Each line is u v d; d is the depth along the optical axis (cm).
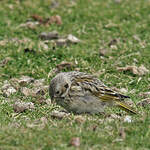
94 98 1222
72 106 1218
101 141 991
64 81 1212
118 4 2431
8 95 1414
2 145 978
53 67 1658
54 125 1091
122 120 1152
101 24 2133
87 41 1928
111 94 1232
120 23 2156
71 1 2438
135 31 2061
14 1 2384
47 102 1356
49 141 982
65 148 957
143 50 1800
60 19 2145
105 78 1577
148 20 2220
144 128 1069
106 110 1274
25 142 982
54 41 1880
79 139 987
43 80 1560
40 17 2183
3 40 1875
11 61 1692
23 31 2020
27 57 1725
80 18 2206
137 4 2433
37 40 1927
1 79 1585
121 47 1828
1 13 2233
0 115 1200
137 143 997
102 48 1828
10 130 1041
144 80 1555
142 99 1384
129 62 1692
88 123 1103
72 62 1686
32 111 1265
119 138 1016
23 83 1514
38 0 2428
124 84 1534
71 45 1853
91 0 2462
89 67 1647
